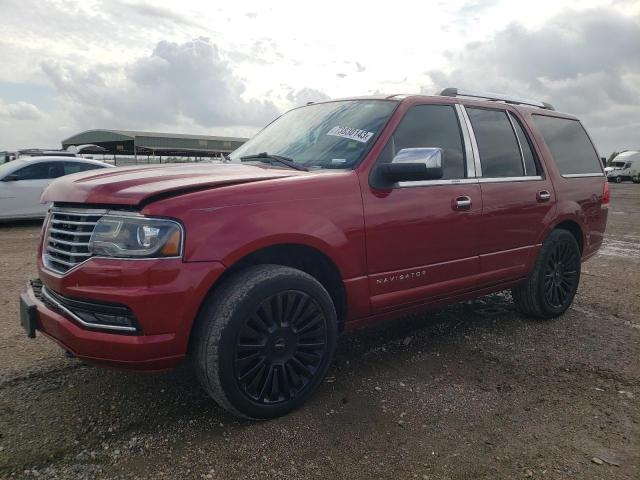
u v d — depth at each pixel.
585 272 6.98
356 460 2.54
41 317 2.81
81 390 3.22
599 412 3.07
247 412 2.79
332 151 3.50
